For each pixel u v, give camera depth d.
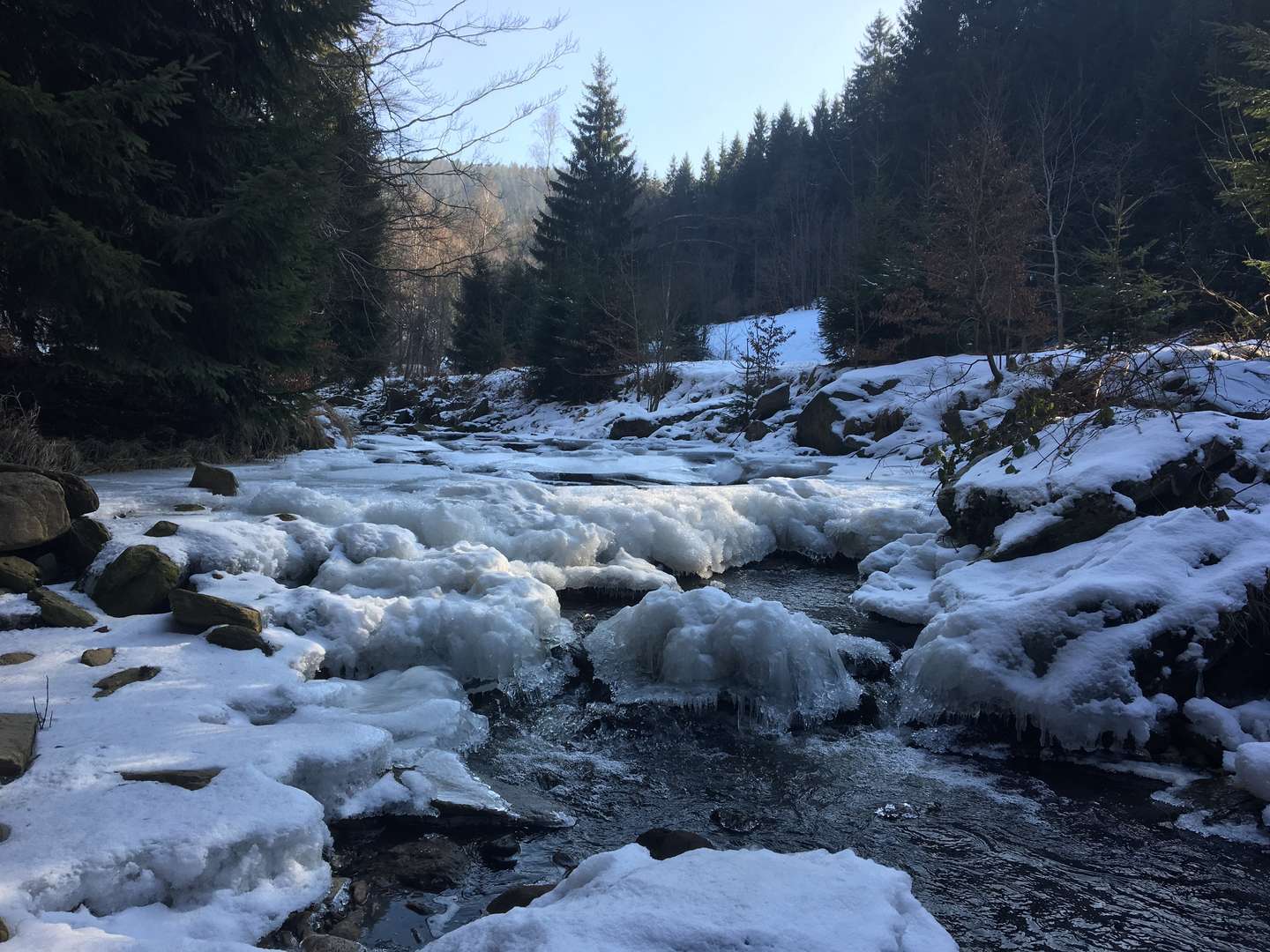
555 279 29.64
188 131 9.99
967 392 14.61
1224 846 3.23
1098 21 32.34
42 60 8.73
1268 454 5.39
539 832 3.26
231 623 4.35
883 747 4.20
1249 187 12.24
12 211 7.96
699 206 66.69
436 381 36.09
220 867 2.43
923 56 38.12
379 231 18.42
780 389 18.75
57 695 3.46
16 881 2.13
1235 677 4.33
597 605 6.19
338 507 6.73
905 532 7.47
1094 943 2.63
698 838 2.90
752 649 4.57
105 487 7.62
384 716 3.89
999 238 15.82
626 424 21.28
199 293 9.94
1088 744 4.04
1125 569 4.54
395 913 2.66
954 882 2.98
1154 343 6.52
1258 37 12.48
